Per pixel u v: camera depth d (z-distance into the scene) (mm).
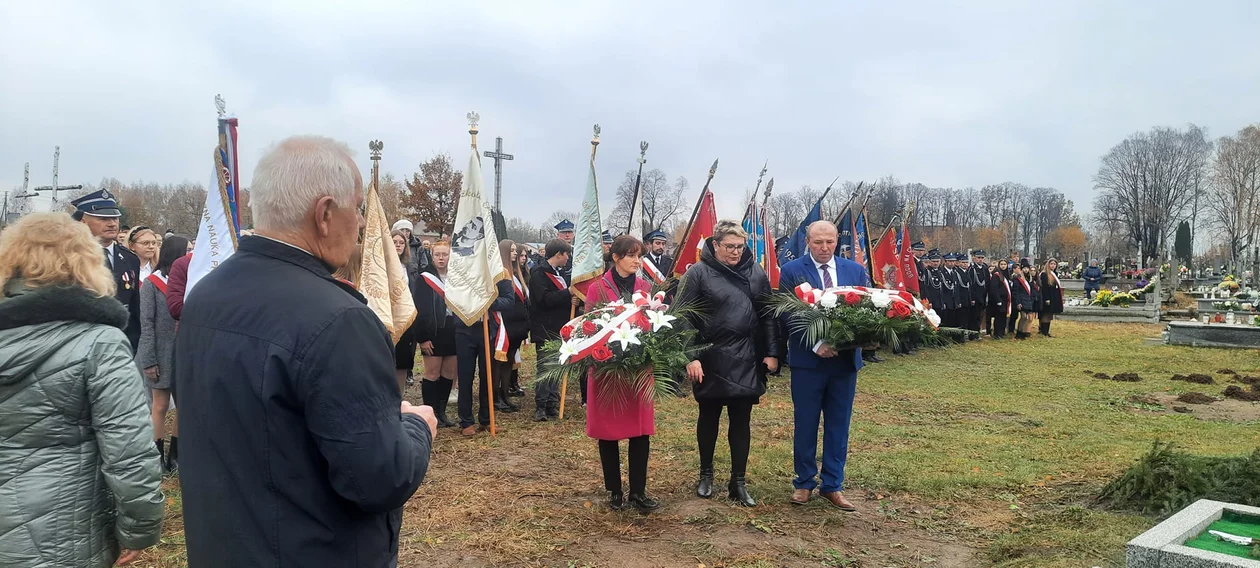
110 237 6719
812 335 4977
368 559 1859
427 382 7992
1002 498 5598
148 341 6020
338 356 1718
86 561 2494
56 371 2400
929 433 7742
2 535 2391
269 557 1710
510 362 8984
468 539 4738
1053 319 24625
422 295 7820
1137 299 26438
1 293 2451
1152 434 7758
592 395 5219
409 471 1795
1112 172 75250
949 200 95250
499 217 13875
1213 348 15930
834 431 5352
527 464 6523
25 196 31422
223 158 5840
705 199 9578
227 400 1717
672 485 5910
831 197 48031
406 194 31719
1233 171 61812
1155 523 4910
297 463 1727
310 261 1878
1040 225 94250
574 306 8617
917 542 4781
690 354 5176
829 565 4418
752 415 8758
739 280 5320
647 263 9945
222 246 5785
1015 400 9672
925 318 5113
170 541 4656
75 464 2475
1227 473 5074
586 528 4965
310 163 1875
